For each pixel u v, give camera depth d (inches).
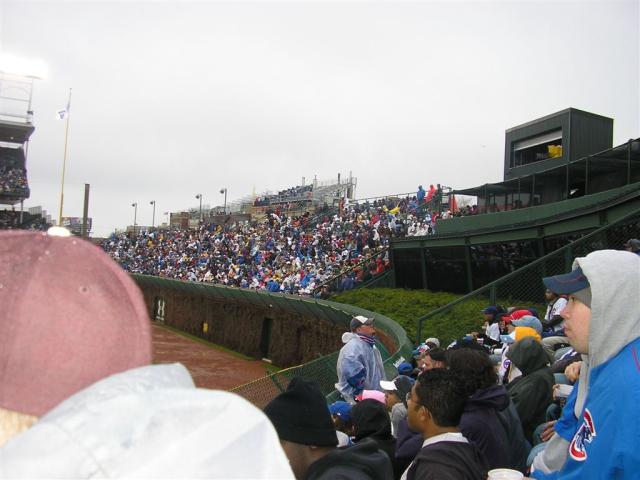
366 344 251.3
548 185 660.1
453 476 99.3
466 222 791.7
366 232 1199.6
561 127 760.3
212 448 32.7
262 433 36.0
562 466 91.2
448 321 493.7
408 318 585.9
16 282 36.6
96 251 40.4
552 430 130.7
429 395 113.5
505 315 343.0
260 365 1025.5
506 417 143.6
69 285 37.2
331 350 814.5
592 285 80.8
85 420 31.6
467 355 138.3
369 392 188.2
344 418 182.7
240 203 2842.0
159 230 2610.7
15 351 35.5
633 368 73.0
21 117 2276.1
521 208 708.0
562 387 155.3
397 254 868.6
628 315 77.9
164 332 1434.5
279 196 2647.6
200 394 35.4
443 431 113.3
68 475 29.9
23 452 30.2
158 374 37.3
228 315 1229.1
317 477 92.5
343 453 94.7
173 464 31.3
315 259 1205.1
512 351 184.1
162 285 1632.6
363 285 892.6
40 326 35.9
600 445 71.9
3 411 35.3
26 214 2453.2
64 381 35.9
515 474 96.0
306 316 924.0
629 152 511.8
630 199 402.3
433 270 767.7
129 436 31.7
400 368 267.9
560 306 299.6
